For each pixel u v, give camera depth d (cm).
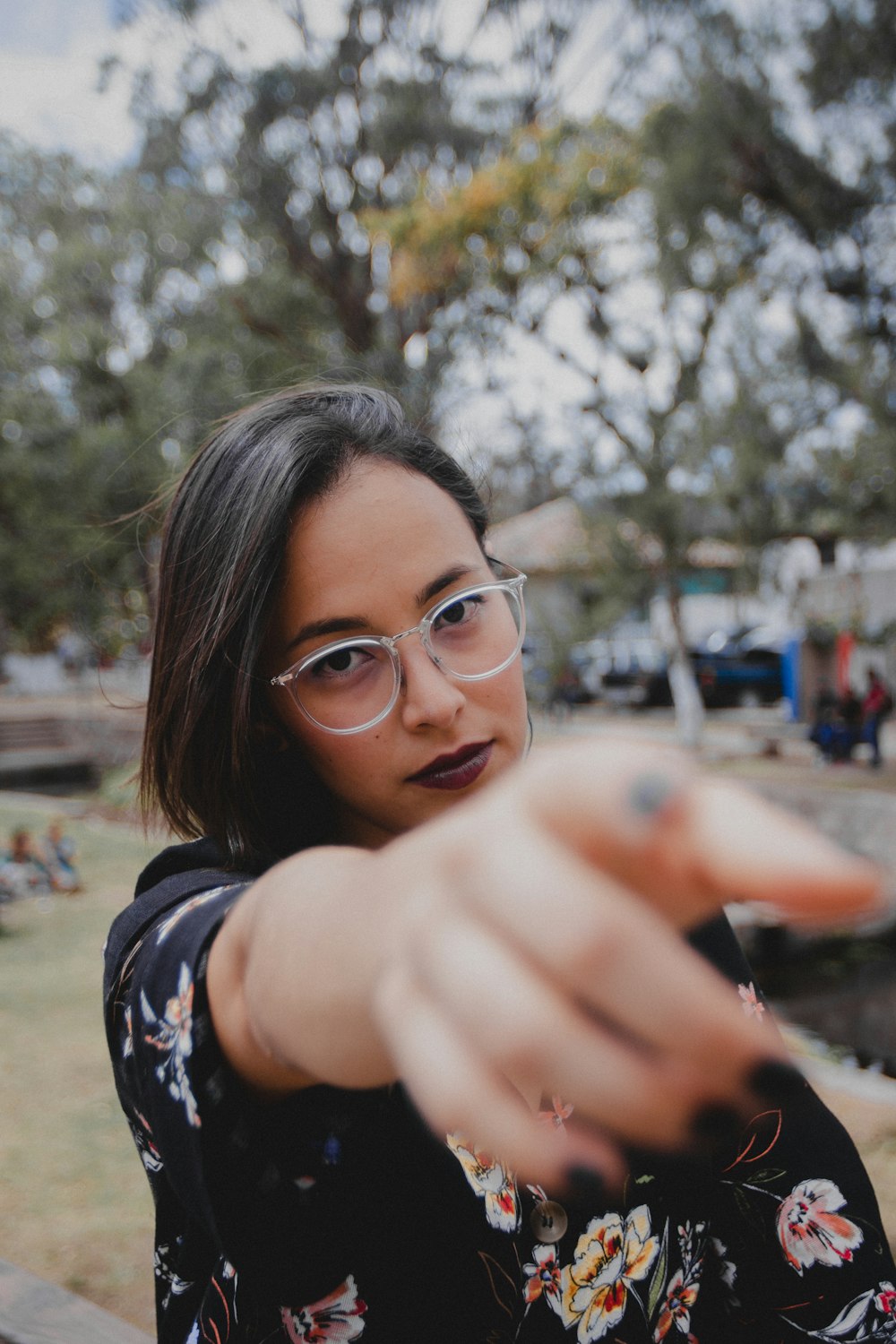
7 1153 410
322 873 48
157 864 102
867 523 1336
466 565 96
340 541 92
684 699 1648
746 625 2661
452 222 1294
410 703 93
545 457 1582
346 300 1528
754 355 1375
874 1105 414
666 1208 100
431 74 1414
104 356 1580
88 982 651
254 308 1562
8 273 1700
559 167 1276
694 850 23
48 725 2166
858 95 1088
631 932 24
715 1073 24
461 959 26
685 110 1121
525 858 26
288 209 1531
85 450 1457
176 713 100
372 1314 84
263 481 91
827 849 22
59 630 2184
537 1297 91
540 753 30
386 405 105
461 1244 87
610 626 1608
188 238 1728
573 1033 25
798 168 1102
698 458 1445
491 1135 26
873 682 1503
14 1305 188
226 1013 61
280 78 1448
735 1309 114
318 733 95
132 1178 390
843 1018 607
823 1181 113
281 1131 65
